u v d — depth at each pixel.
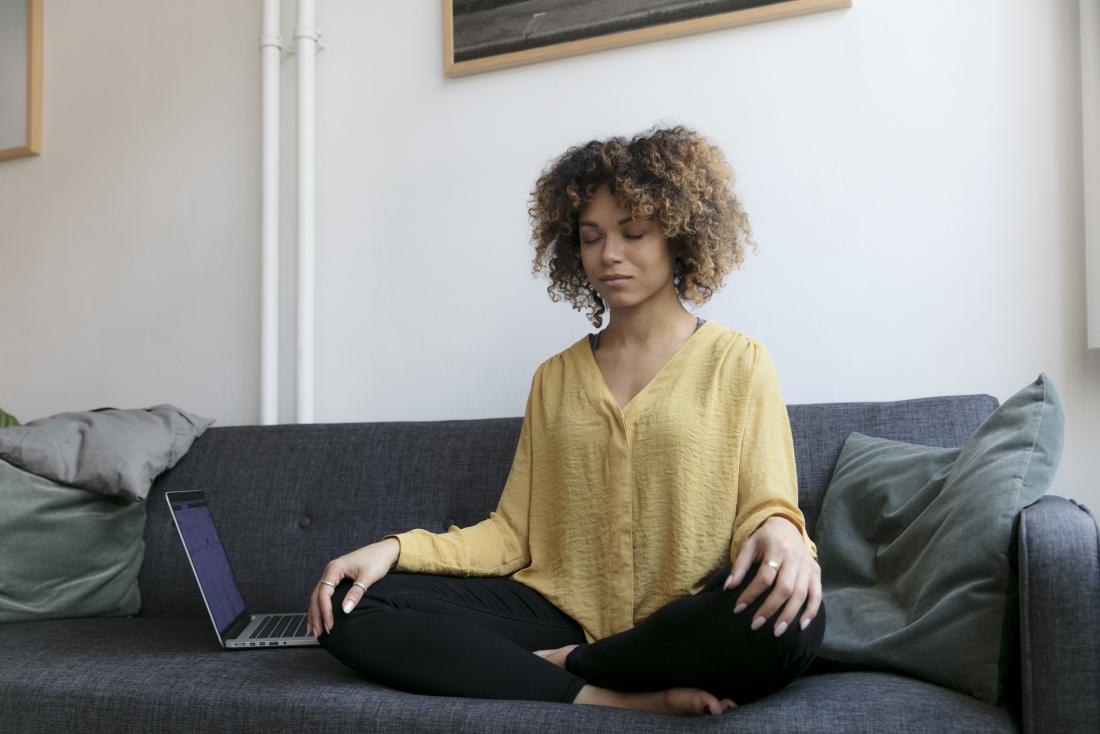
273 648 1.45
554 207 1.46
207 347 2.42
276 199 2.34
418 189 2.24
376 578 1.25
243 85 2.43
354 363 2.27
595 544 1.31
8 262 2.64
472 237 2.18
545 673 1.13
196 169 2.46
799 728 0.97
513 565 1.40
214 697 1.21
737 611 1.01
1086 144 1.70
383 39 2.30
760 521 1.14
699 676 1.05
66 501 1.82
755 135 1.97
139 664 1.35
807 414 1.68
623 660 1.10
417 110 2.26
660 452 1.28
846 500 1.48
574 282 1.56
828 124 1.92
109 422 1.95
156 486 1.99
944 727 0.96
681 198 1.34
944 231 1.83
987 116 1.82
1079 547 1.01
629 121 2.06
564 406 1.39
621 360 1.39
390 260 2.26
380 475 1.85
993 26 1.82
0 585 1.73
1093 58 1.70
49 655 1.41
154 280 2.48
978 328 1.80
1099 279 1.67
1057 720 0.97
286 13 2.38
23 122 2.63
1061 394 1.74
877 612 1.24
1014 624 1.07
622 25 2.06
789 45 1.95
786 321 1.93
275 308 2.31
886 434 1.60
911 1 1.88
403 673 1.17
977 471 1.21
